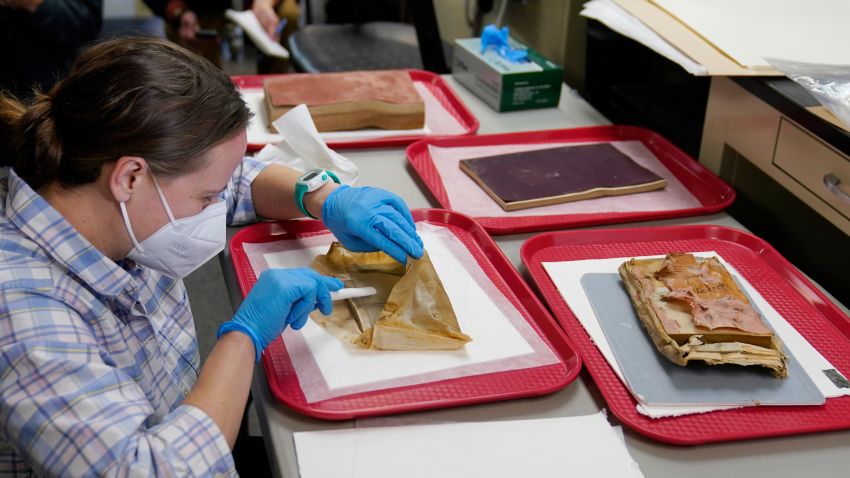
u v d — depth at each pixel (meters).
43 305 0.74
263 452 1.19
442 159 1.41
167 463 0.71
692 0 1.46
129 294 0.85
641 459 0.80
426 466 0.78
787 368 0.91
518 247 1.16
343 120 1.48
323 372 0.89
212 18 2.73
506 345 0.95
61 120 0.75
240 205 1.19
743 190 1.38
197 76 0.78
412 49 2.38
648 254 1.15
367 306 0.99
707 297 0.97
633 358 0.92
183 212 0.82
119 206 0.79
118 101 0.73
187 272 0.92
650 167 1.41
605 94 1.69
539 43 1.86
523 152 1.41
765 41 1.28
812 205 1.15
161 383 0.91
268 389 0.88
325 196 1.13
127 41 0.78
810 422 0.84
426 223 1.21
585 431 0.83
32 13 2.04
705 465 0.80
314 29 2.49
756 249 1.17
